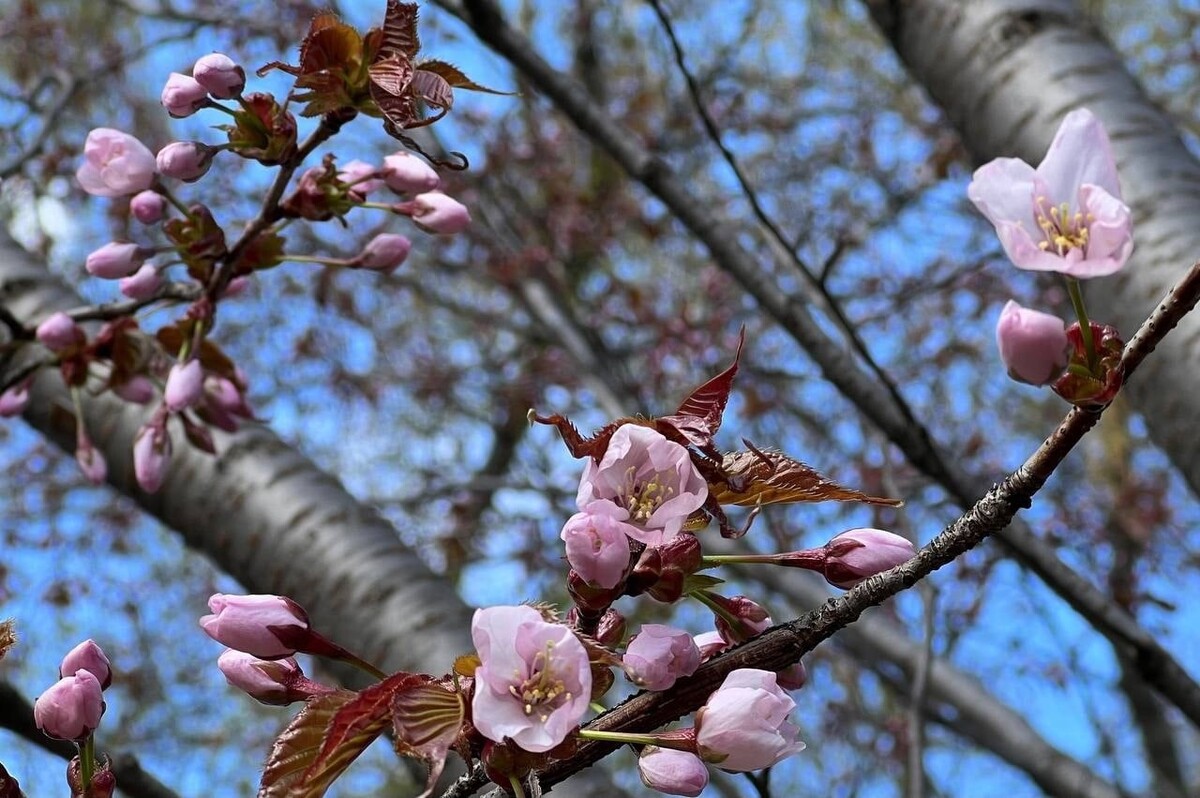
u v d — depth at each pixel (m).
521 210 2.71
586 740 0.68
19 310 1.24
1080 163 0.66
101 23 2.65
